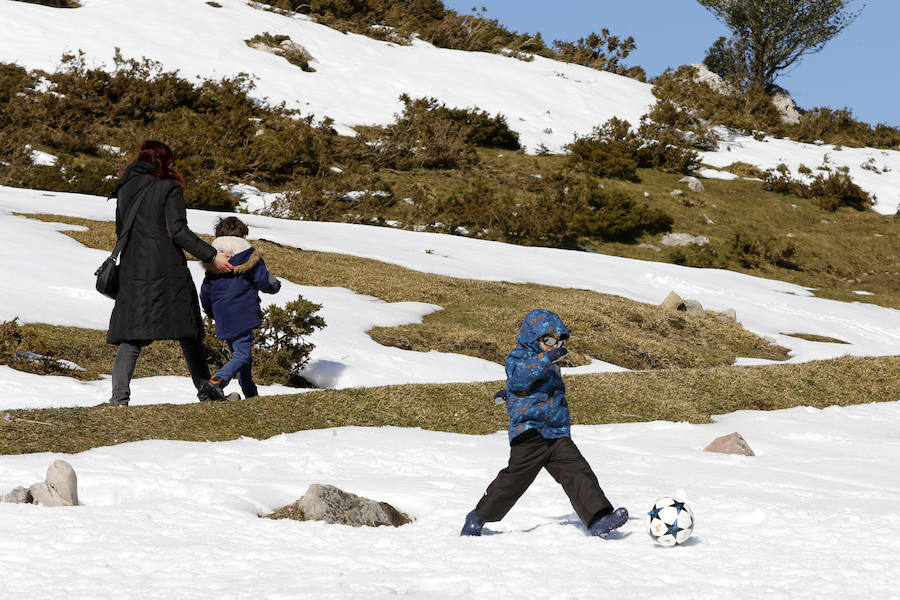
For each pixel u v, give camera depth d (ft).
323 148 155.12
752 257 147.95
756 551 16.80
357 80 200.34
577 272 106.01
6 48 164.86
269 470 25.79
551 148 188.24
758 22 240.53
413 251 102.89
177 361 50.98
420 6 258.57
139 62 172.65
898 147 232.32
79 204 94.68
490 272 97.40
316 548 17.04
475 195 145.38
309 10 238.27
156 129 143.74
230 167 138.92
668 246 149.38
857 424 44.86
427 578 14.73
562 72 239.71
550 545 17.54
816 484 26.91
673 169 183.01
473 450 31.04
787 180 183.93
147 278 30.55
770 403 50.24
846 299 122.21
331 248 95.45
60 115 142.20
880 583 14.29
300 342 56.34
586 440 36.40
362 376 54.29
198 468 25.21
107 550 16.15
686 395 49.34
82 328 53.11
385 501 22.67
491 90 213.46
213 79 174.50
